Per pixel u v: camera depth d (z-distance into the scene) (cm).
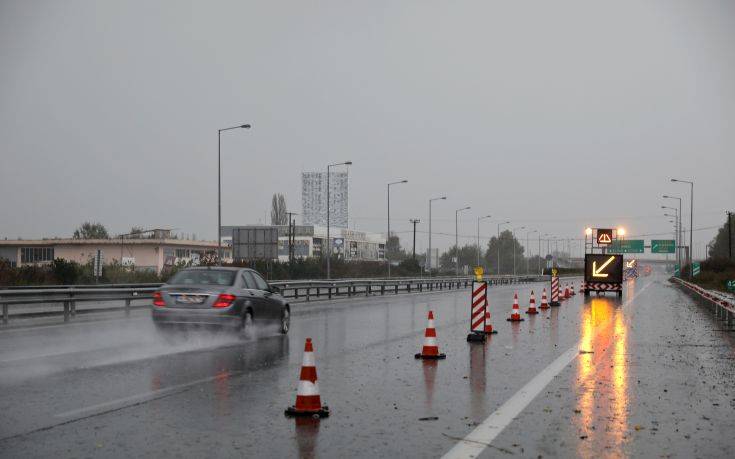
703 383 1101
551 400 951
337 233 11938
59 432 752
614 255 4506
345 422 809
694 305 3450
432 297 4456
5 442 709
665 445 713
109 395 960
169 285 1631
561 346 1631
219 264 4212
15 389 1002
